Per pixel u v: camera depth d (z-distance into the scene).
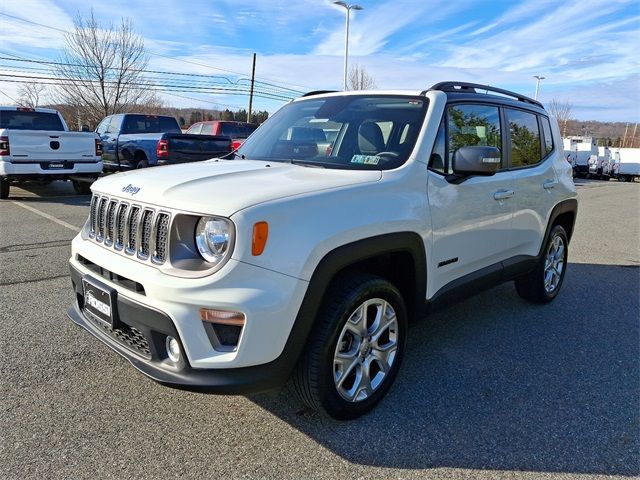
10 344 3.60
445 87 3.55
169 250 2.36
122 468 2.34
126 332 2.60
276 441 2.59
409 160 3.04
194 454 2.47
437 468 2.44
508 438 2.69
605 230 10.17
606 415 2.95
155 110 38.47
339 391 2.66
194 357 2.28
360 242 2.59
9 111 12.17
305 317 2.39
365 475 2.37
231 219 2.23
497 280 3.98
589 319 4.60
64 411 2.79
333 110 3.68
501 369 3.51
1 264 5.70
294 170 3.02
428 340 4.00
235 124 15.99
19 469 2.31
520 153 4.21
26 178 10.45
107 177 3.16
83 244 2.97
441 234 3.19
